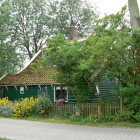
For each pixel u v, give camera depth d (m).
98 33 21.09
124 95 19.94
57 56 21.28
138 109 19.77
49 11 54.31
